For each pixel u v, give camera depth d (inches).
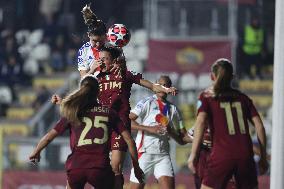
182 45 2536.9
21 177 2127.2
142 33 2871.6
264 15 2694.4
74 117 989.8
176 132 1482.5
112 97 1140.5
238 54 2659.9
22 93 2866.6
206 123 1000.9
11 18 3009.4
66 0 2999.5
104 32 1149.1
